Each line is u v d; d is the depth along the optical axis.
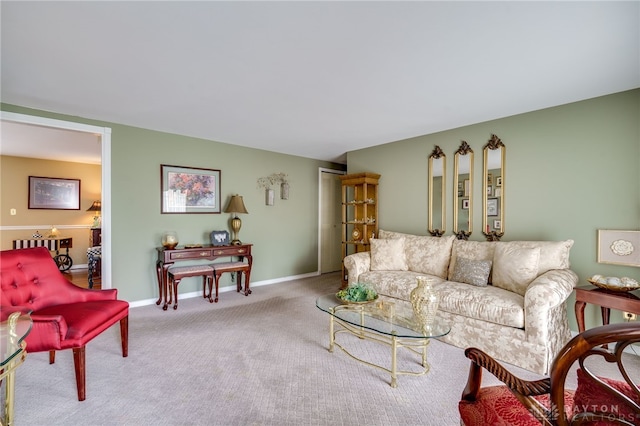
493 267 2.98
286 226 5.27
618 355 0.82
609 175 2.70
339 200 6.20
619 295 2.24
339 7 1.57
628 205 2.61
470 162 3.62
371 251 3.86
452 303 2.63
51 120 3.16
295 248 5.41
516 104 2.96
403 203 4.31
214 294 4.30
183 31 1.78
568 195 2.92
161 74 2.33
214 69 2.25
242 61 2.14
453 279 3.15
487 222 3.47
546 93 2.70
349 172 5.07
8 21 1.67
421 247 3.65
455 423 1.66
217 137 4.24
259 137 4.23
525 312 2.27
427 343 2.26
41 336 1.76
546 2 1.53
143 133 3.78
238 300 4.00
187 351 2.50
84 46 1.94
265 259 4.98
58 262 5.98
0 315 1.66
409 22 1.69
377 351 2.53
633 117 2.59
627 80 2.43
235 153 4.62
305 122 3.54
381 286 3.27
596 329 0.80
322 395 1.90
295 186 5.41
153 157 3.86
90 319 1.98
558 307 2.46
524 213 3.21
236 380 2.06
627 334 0.76
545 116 3.07
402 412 1.75
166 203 3.96
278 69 2.25
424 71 2.28
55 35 1.81
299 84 2.51
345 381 2.07
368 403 1.83
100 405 1.79
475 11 1.60
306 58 2.10
